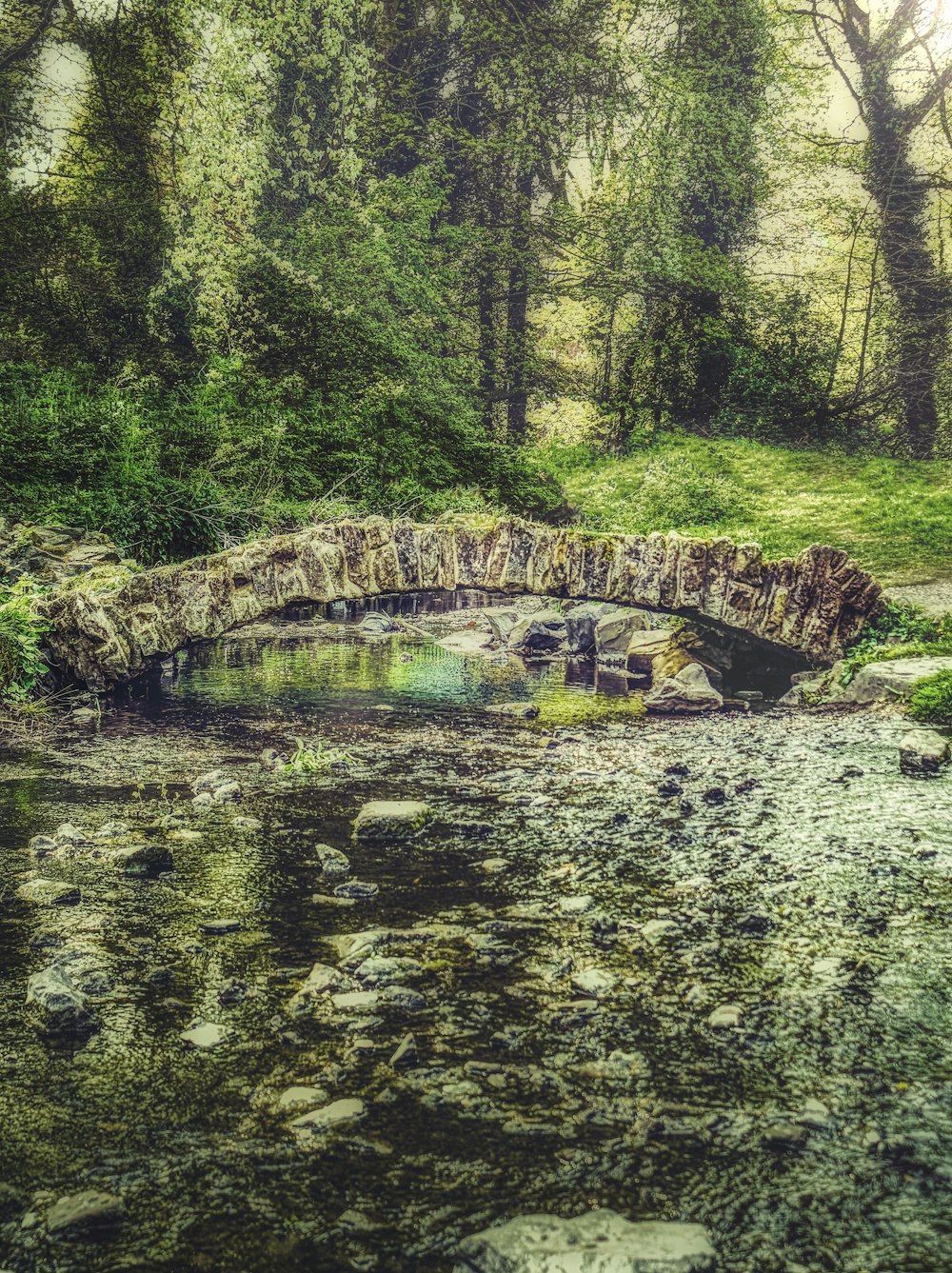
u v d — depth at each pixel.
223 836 5.02
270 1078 2.79
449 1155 2.43
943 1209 2.21
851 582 9.36
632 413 27.89
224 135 22.23
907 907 3.98
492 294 26.92
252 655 11.48
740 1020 3.08
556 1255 2.01
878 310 28.94
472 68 26.25
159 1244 2.13
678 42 27.50
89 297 20.86
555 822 5.23
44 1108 2.64
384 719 8.12
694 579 9.30
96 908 4.05
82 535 11.45
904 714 7.69
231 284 21.14
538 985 3.36
